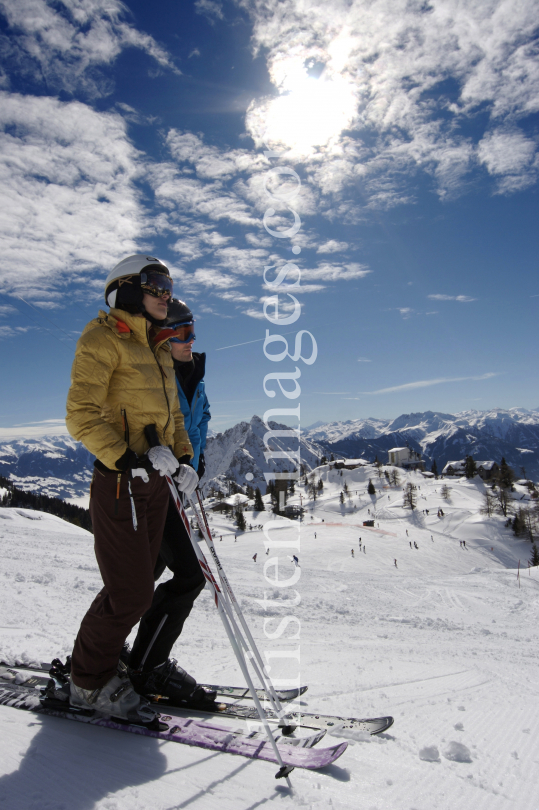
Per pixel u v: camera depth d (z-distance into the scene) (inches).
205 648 154.2
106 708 75.2
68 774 58.7
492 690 126.1
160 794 55.2
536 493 4557.1
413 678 132.6
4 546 576.4
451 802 58.4
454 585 783.1
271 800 54.7
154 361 83.7
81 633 76.7
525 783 65.2
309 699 103.8
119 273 80.9
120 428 79.7
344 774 63.4
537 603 570.3
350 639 233.3
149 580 77.0
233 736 71.8
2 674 95.7
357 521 4037.9
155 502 81.9
